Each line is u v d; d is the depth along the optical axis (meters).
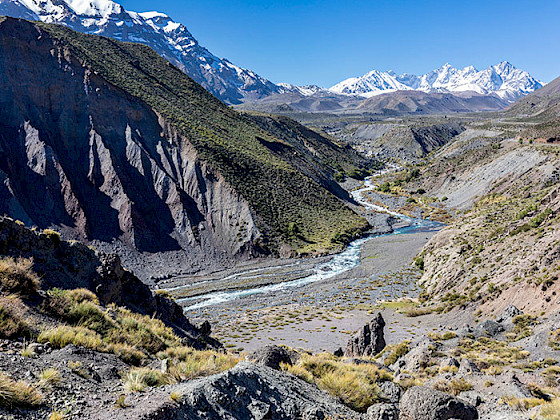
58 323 12.03
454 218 127.44
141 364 11.63
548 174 110.88
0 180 74.69
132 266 76.31
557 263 38.19
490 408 14.75
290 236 96.88
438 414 12.39
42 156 81.94
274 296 68.06
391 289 68.44
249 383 9.63
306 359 14.63
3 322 9.88
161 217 90.00
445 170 179.88
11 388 6.55
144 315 20.92
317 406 10.18
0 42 91.25
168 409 7.25
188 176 99.25
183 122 115.75
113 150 94.81
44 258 17.86
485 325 34.69
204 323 26.73
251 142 140.00
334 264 86.31
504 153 152.62
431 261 74.31
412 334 41.75
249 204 96.94
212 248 88.19
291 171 128.25
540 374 20.84
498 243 59.03
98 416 6.80
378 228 118.44
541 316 33.03
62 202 80.44
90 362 9.71
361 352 30.73
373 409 11.30
